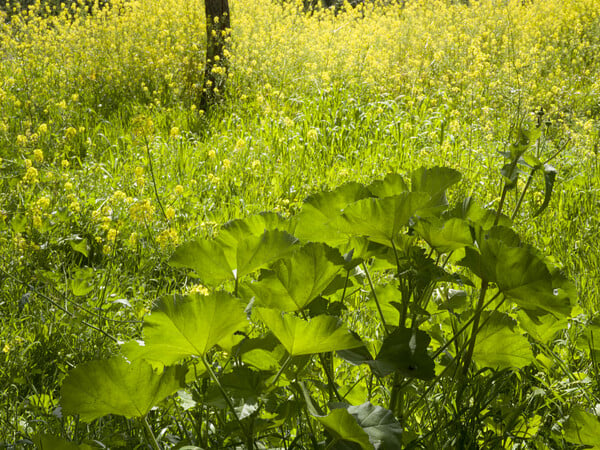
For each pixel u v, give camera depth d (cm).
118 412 102
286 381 117
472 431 157
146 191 505
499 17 1204
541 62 898
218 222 444
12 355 255
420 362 113
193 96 845
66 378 96
